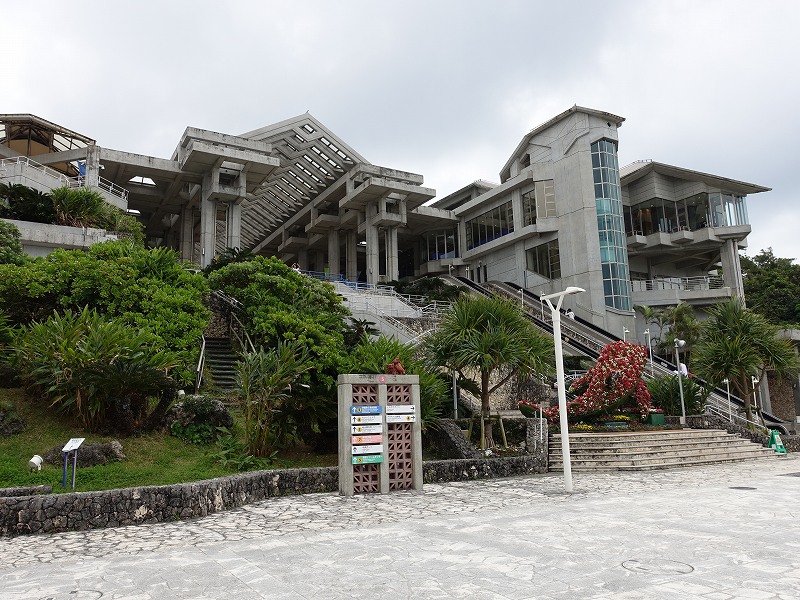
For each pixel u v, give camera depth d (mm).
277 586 5609
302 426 14742
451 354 16375
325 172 49156
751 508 9805
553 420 19766
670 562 6270
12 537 8180
